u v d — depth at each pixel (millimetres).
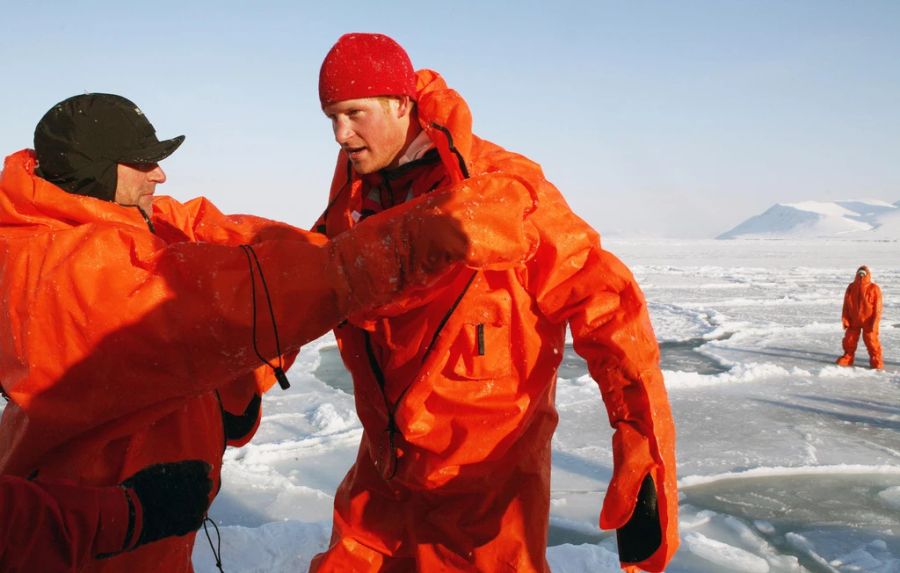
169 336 1618
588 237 2080
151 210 2178
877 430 6879
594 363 2045
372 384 2289
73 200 1771
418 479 2221
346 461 5719
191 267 1634
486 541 2225
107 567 1817
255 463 5645
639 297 2033
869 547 4422
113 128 1905
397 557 2416
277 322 1646
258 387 2600
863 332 9992
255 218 2637
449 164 2020
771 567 4160
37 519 1571
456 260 1639
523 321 2082
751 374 9227
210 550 3537
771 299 20281
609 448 6121
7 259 1692
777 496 5246
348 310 1689
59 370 1650
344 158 2342
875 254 58500
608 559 3725
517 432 2160
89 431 1779
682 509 4992
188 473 1825
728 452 6117
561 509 4879
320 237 2375
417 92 2170
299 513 4633
